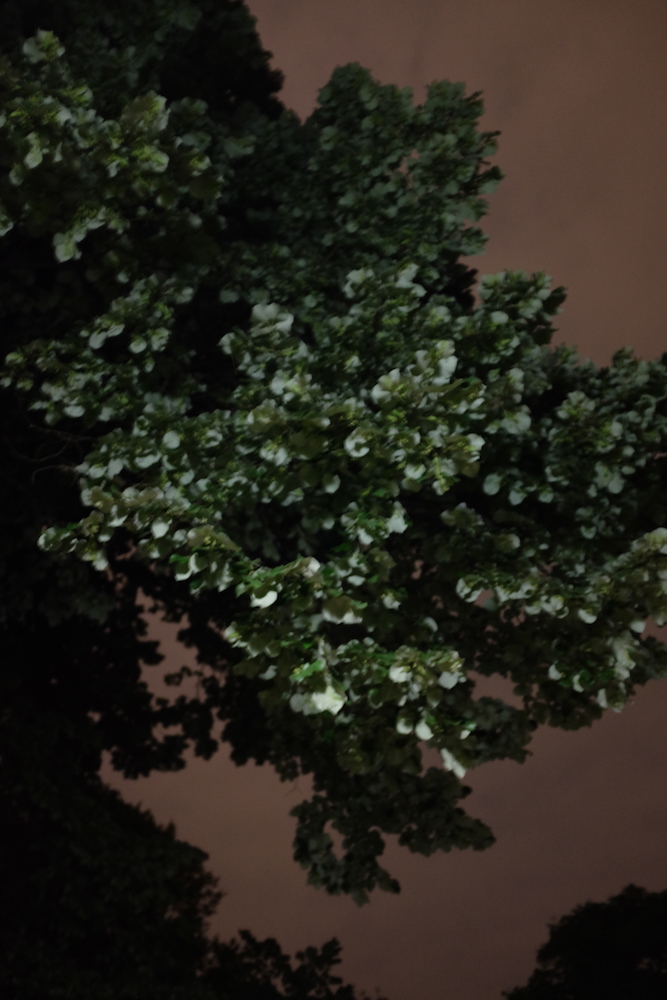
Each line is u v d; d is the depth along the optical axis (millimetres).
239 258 8586
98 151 6191
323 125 9227
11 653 13320
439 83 8469
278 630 6152
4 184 6359
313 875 9602
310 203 9273
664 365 8516
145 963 12000
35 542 10211
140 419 6727
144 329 7016
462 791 9859
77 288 8203
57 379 7023
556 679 7184
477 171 8414
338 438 6172
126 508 6184
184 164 6453
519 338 7516
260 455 6562
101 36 8797
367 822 9914
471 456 6102
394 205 8648
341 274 8906
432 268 8586
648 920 30422
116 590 13961
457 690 9109
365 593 7047
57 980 10773
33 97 6062
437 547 7430
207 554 6020
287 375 6160
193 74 10680
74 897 11484
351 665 6281
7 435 9680
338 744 7000
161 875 12000
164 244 7059
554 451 7855
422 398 6039
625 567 6691
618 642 6812
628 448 7637
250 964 15039
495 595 6984
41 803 11383
